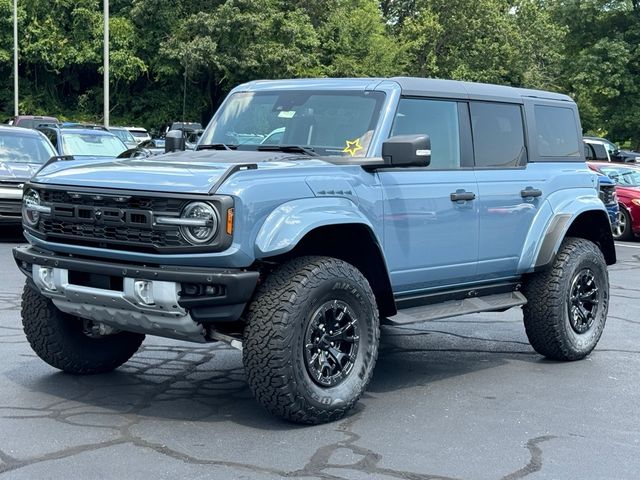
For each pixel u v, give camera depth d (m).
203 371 6.93
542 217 7.45
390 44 45.88
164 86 45.56
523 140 7.53
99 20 42.41
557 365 7.56
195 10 43.31
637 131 50.31
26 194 5.97
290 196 5.45
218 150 6.55
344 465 4.87
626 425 5.81
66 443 5.12
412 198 6.29
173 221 5.19
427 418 5.84
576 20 49.59
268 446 5.15
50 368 6.88
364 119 6.35
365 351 5.76
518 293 7.52
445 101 6.84
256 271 5.25
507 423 5.78
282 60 41.59
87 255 5.60
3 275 11.62
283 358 5.27
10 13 42.16
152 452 5.01
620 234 20.12
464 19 46.81
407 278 6.36
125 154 18.80
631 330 9.22
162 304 5.23
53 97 45.72
